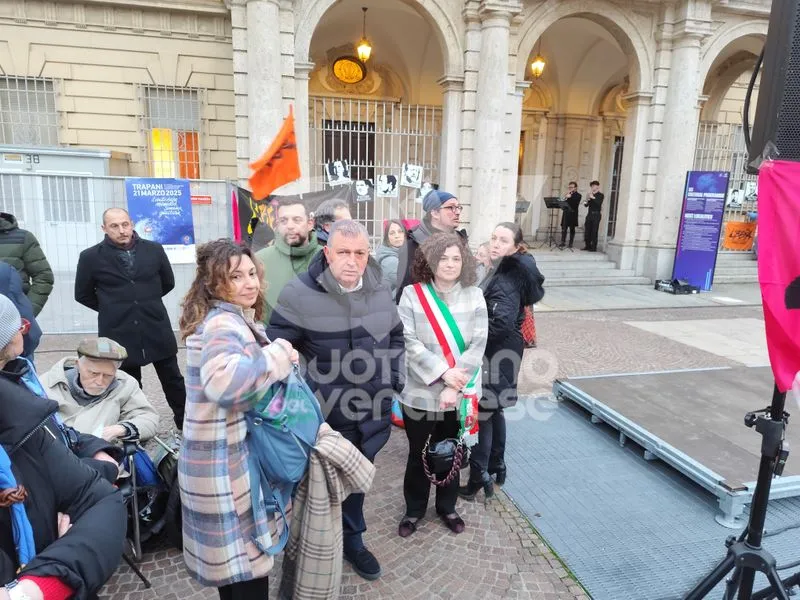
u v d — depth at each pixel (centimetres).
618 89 1384
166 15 883
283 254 307
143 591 243
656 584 254
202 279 175
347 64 1247
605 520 304
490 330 298
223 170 959
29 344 307
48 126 882
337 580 199
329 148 1178
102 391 275
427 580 254
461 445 277
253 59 795
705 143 1268
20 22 834
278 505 182
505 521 303
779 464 197
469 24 898
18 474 133
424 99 1316
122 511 150
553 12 963
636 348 659
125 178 648
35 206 634
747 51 1269
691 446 353
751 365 602
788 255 182
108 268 357
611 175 1399
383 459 373
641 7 1004
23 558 131
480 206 932
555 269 1068
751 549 204
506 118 967
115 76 886
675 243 1059
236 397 158
